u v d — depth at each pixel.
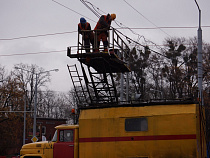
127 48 17.28
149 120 11.87
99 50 13.79
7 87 45.09
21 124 47.78
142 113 12.00
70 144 13.24
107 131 12.38
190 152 11.19
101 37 13.89
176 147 11.37
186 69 42.81
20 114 45.31
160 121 11.70
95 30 13.63
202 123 12.26
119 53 14.62
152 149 11.65
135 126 12.05
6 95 45.03
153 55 44.62
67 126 13.45
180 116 11.50
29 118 47.22
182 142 11.32
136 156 11.82
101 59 14.03
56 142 13.54
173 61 43.72
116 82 43.91
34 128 34.25
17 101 45.53
